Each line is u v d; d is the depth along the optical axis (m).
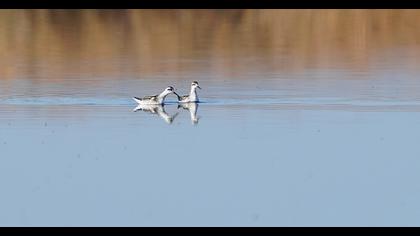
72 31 51.41
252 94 35.00
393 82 37.22
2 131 28.83
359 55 44.84
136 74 39.91
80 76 39.28
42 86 36.72
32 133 28.62
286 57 44.41
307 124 29.59
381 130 28.70
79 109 32.25
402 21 52.41
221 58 44.28
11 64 42.41
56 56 44.88
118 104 33.34
